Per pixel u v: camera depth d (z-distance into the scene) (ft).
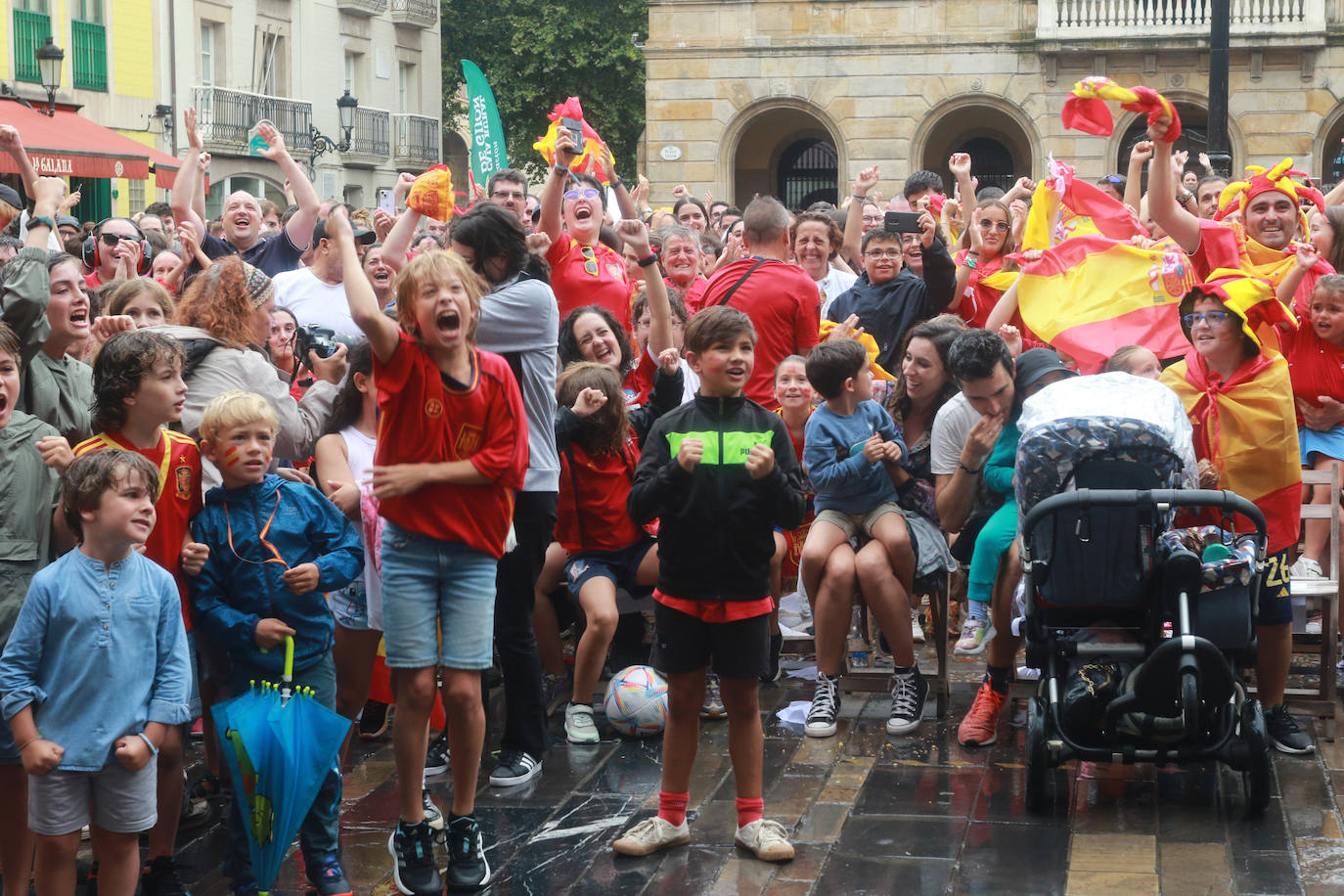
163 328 18.56
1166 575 17.07
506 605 19.25
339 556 15.92
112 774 14.35
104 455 14.42
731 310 16.38
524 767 19.31
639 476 16.53
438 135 131.13
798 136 115.55
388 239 22.68
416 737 15.80
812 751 20.31
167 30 100.63
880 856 16.46
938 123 105.50
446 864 16.62
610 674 23.93
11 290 16.61
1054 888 15.39
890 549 21.11
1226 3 47.83
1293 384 22.68
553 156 25.61
